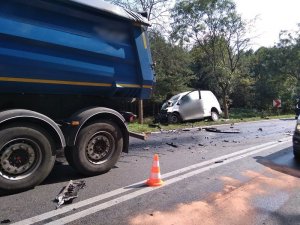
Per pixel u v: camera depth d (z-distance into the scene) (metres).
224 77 25.55
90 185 5.50
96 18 6.06
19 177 5.05
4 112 4.92
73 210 4.45
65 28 5.66
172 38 22.70
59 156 6.13
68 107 6.27
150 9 18.19
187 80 25.58
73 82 5.88
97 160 6.11
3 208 4.46
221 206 4.70
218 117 19.36
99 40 6.15
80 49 5.82
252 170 6.70
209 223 4.14
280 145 9.80
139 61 6.83
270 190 5.45
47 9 5.41
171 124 16.61
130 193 5.15
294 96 38.62
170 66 23.31
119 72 6.52
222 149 9.12
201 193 5.22
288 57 39.00
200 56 27.42
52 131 5.38
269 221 4.25
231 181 5.90
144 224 4.07
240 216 4.38
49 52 5.45
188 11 23.11
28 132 5.06
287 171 6.71
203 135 12.37
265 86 39.47
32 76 5.31
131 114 6.96
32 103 5.81
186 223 4.12
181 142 10.50
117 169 6.59
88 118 5.85
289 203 4.88
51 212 4.36
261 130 14.06
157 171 5.61
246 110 37.56
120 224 4.07
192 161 7.46
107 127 6.17
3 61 4.93
